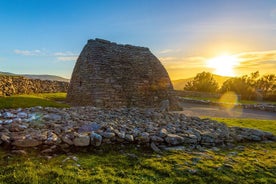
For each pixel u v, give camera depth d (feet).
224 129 39.68
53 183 18.39
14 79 88.84
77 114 36.94
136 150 27.02
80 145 25.30
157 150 27.27
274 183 22.13
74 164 21.81
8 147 23.43
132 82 77.77
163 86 85.81
